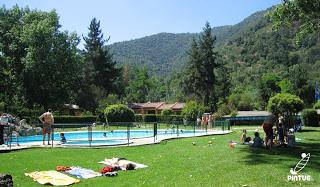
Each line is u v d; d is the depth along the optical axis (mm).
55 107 65500
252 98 95000
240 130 37812
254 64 147125
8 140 20578
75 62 65125
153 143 22719
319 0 22359
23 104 58500
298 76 92938
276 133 22094
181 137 27656
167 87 159000
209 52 82250
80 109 72500
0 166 14984
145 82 142375
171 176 12570
